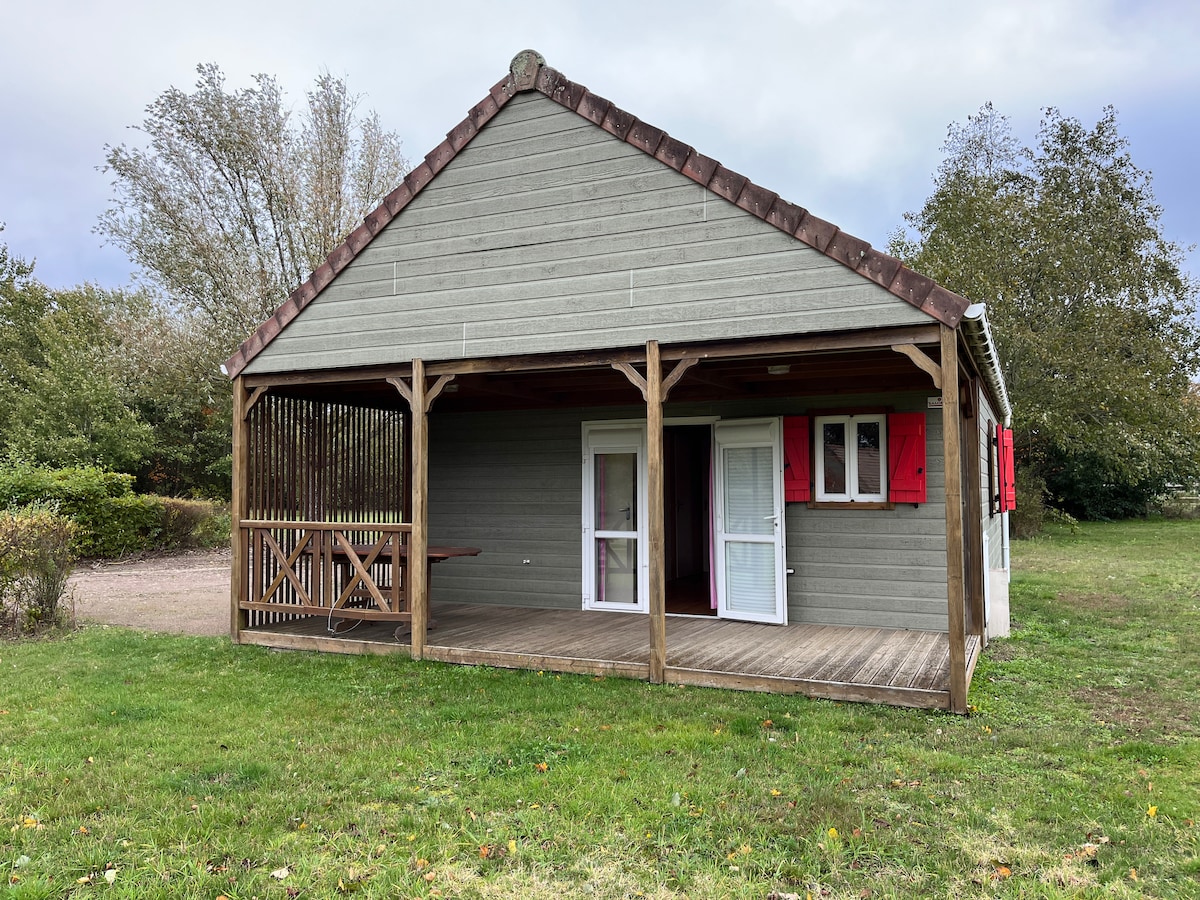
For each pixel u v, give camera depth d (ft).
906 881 10.69
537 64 22.91
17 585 29.17
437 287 24.13
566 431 32.04
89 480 52.49
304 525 26.37
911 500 26.43
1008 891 10.41
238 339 74.43
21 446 64.28
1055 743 16.08
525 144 23.09
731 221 20.42
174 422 77.82
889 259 18.60
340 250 25.31
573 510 31.86
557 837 11.93
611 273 21.84
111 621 32.07
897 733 16.71
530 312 22.80
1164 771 14.73
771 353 19.93
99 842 11.88
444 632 26.63
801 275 19.58
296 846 11.73
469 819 12.57
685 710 18.35
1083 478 79.92
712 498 30.07
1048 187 73.56
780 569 27.53
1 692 20.51
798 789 13.70
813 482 28.04
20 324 89.40
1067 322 67.82
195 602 36.96
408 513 34.53
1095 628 29.66
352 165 75.66
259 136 71.97
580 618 29.45
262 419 27.78
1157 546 59.88
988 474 33.53
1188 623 30.40
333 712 18.63
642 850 11.57
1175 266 74.59
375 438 33.04
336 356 25.49
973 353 22.11
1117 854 11.34
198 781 14.25
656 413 21.08
